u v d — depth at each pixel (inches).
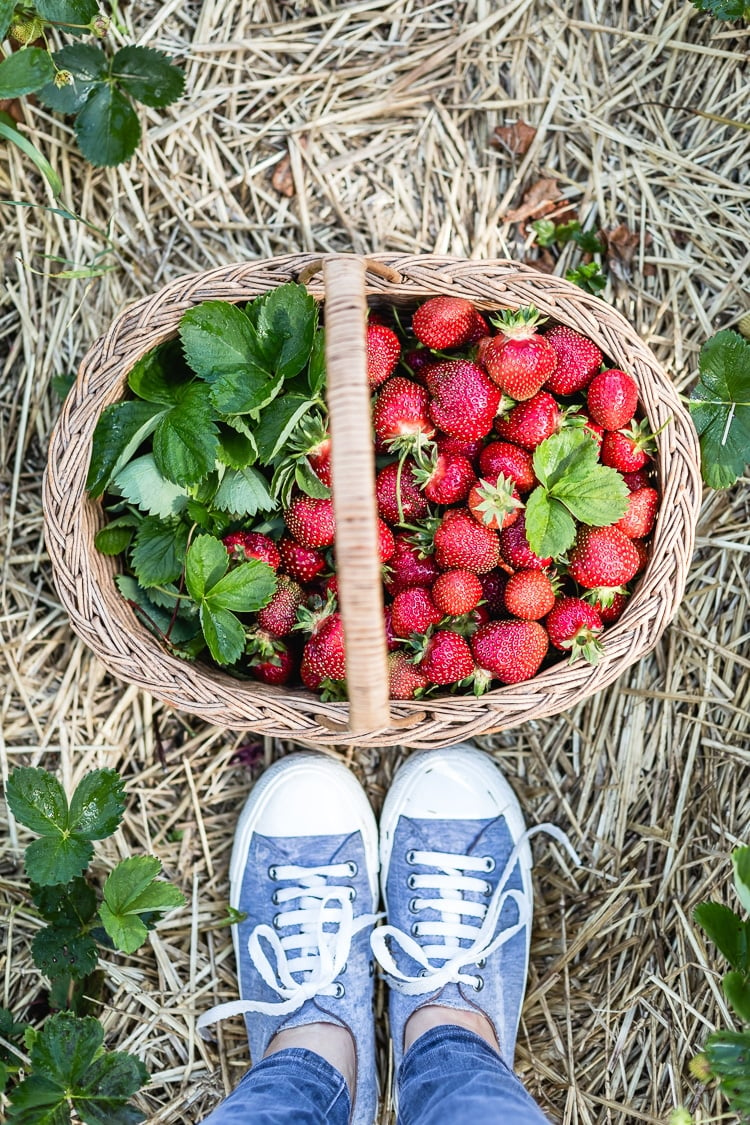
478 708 33.4
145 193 38.9
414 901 38.4
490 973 37.9
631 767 39.3
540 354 33.1
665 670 39.3
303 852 38.4
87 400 33.7
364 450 29.0
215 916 39.4
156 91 37.1
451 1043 35.3
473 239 39.3
